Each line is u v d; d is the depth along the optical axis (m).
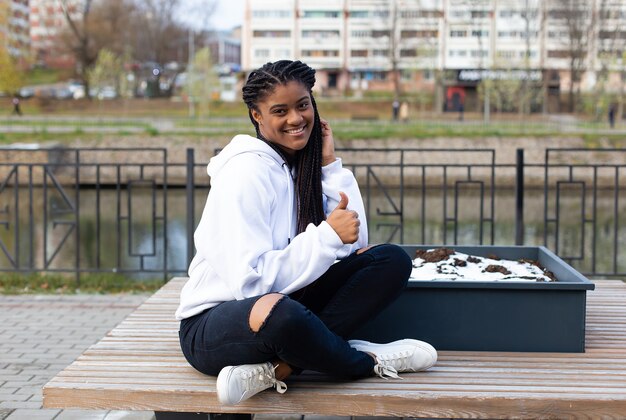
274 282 1.97
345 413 1.91
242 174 1.99
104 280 5.79
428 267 2.71
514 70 37.06
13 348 3.91
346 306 2.03
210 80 36.75
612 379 2.01
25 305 4.89
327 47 61.84
